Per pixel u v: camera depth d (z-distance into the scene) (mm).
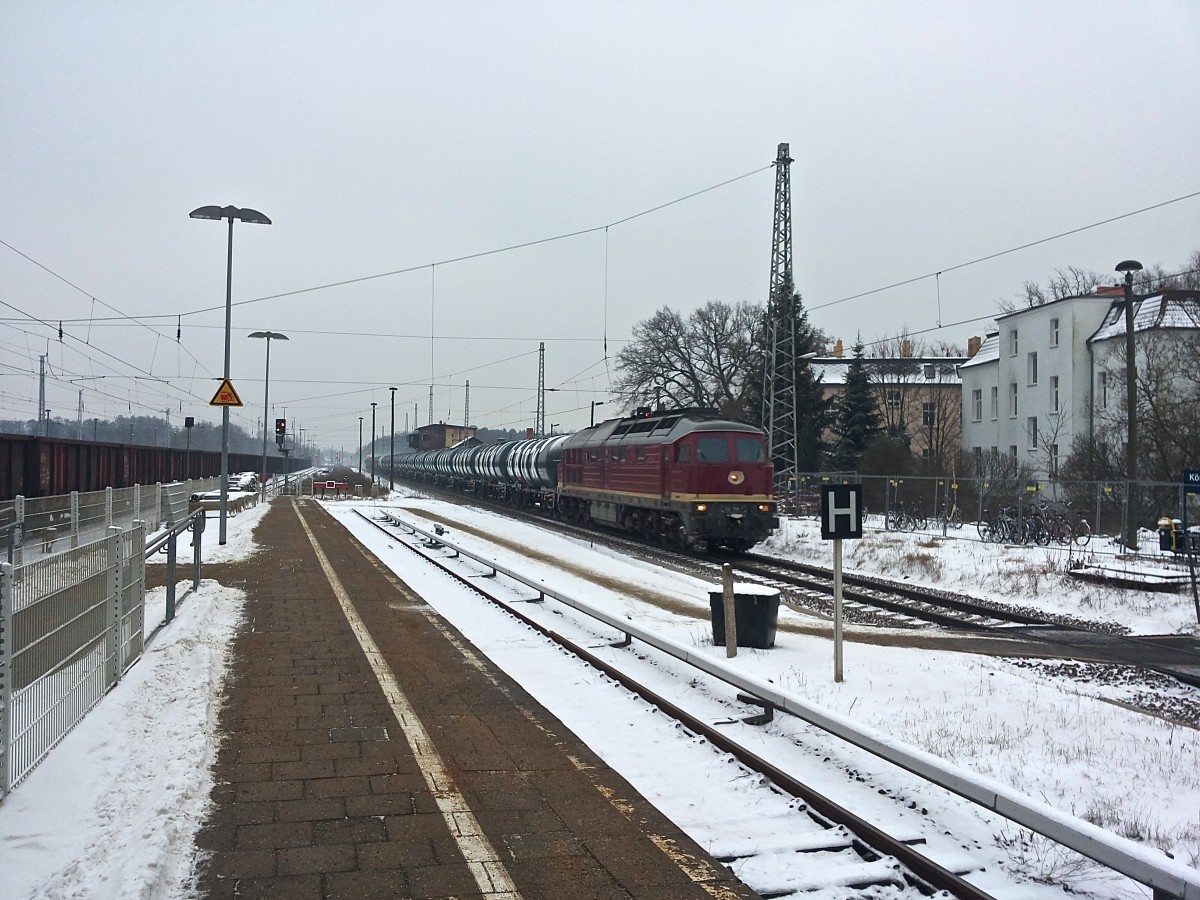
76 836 4711
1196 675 10648
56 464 22766
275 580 15602
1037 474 39625
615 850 4906
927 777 5527
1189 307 34375
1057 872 4879
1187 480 14633
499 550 23016
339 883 4445
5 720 5160
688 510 22328
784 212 32500
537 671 9203
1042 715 8297
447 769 6156
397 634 10984
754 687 7566
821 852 5047
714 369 52562
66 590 6383
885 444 39844
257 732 6910
